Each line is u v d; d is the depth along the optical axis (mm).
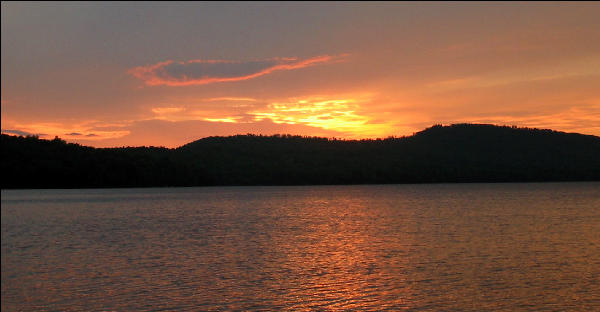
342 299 28719
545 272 34000
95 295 31047
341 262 39125
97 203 127625
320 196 160875
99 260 42562
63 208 109875
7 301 30188
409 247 46062
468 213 84062
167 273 36344
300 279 33531
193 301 29078
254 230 63250
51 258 44062
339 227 65438
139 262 41031
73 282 34375
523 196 142125
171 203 126438
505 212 85062
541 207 96188
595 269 34812
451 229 60469
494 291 29453
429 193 171250
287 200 137000
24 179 183375
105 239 56406
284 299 28969
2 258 44219
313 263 38969
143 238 56625
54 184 187375
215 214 90562
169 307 28125
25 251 48375
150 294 30812
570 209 90375
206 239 54656
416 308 26719
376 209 97500
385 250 44562
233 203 124500
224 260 41094
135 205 118812
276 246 48438
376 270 35719
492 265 36594
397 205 108938
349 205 112125
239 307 27750
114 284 33469
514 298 28031
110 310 28109
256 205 115750
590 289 29594
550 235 53188
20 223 77500
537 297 28141
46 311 28375
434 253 42312
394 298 28562
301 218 80125
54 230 66875
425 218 76125
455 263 37625
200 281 33531
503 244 46781
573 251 42250
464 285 30906
